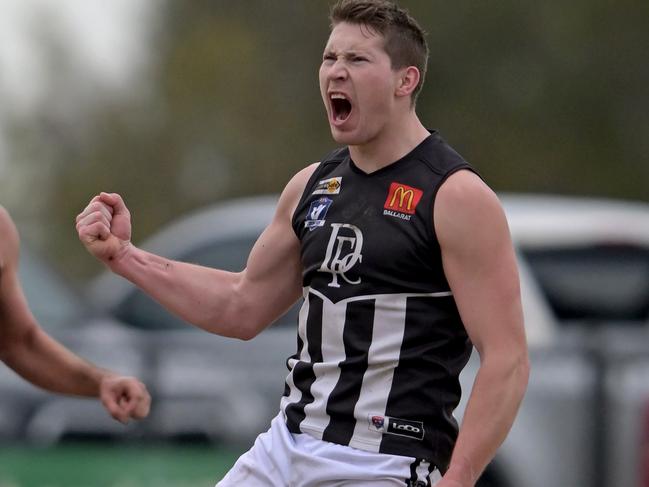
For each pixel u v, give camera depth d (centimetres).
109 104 9306
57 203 9200
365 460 1498
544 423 2755
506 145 8169
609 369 2775
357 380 1509
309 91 8575
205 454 2888
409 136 1545
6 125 9512
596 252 2972
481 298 1477
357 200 1538
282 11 8888
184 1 9356
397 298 1502
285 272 1667
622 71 8131
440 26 8244
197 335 2945
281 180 8356
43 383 1833
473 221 1477
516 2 8200
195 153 8688
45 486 2906
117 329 3109
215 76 8675
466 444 1455
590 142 8162
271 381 2908
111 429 2909
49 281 3234
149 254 1691
